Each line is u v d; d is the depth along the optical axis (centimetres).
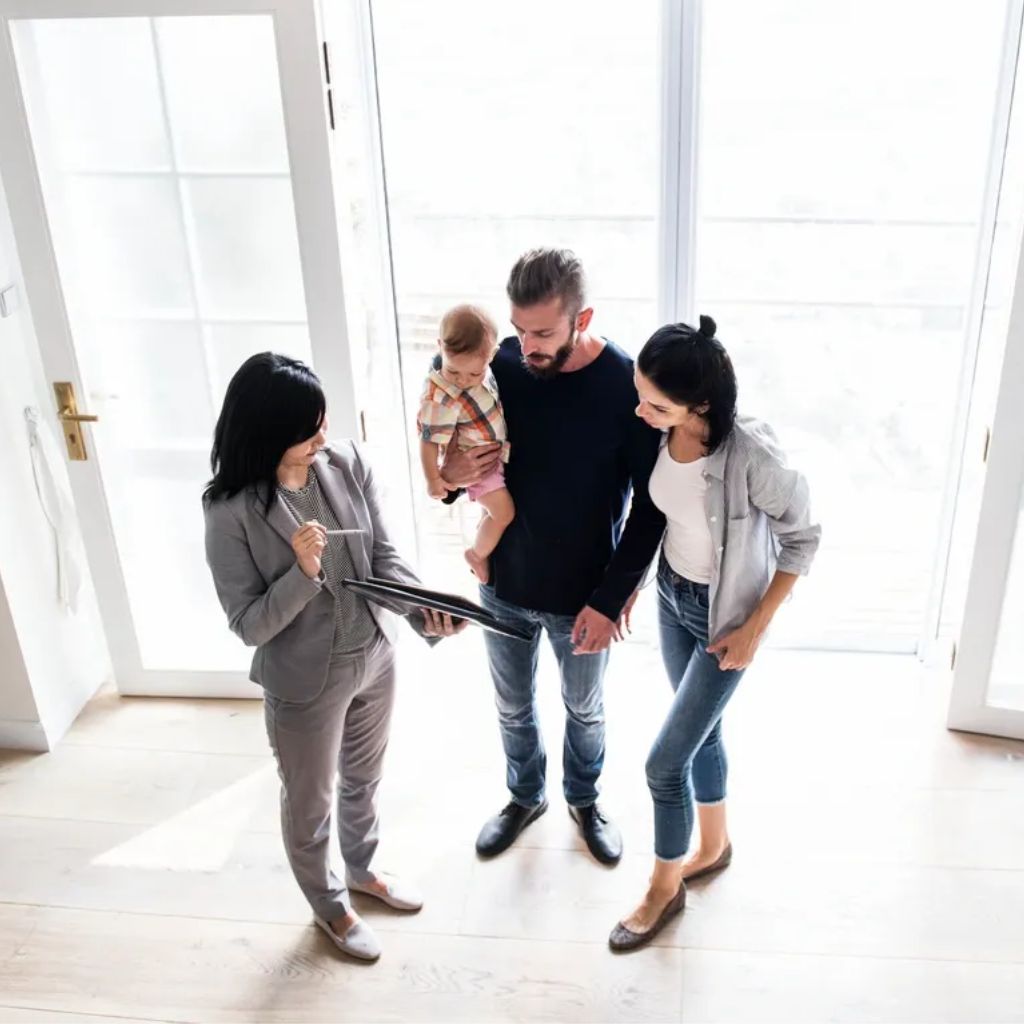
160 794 315
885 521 368
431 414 237
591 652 251
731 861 286
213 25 269
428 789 312
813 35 309
